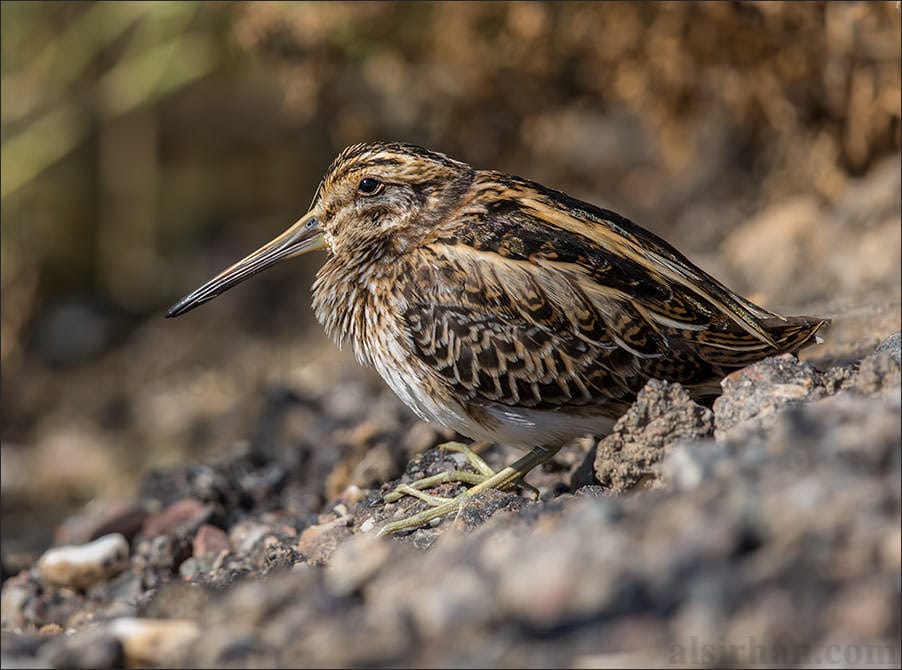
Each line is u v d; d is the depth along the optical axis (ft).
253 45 52.75
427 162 29.19
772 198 52.85
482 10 52.16
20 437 58.75
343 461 35.88
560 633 17.70
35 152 60.34
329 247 30.89
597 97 54.95
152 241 67.87
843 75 47.34
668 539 18.40
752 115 51.31
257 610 20.27
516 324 27.45
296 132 69.97
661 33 49.39
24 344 63.21
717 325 27.73
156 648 20.48
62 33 58.85
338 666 18.26
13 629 31.60
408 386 28.86
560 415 27.89
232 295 64.54
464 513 26.11
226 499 35.42
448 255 28.07
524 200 28.86
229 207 69.77
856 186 48.34
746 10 46.85
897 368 22.77
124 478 52.34
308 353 58.34
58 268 66.03
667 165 56.70
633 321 27.30
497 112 55.93
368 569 20.31
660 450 25.34
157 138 69.36
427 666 17.75
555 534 19.51
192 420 55.42
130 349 62.59
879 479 18.90
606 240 28.09
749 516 18.40
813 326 28.53
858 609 17.10
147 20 58.85
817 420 20.67
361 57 53.62
